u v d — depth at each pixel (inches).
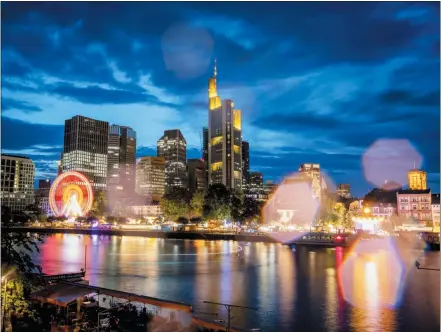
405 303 2486.5
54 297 1919.3
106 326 1846.7
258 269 3836.1
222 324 1859.0
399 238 6934.1
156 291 2839.6
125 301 2253.9
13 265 1477.6
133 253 5270.7
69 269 3826.3
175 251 5506.9
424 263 4249.5
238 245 6540.4
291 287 2979.8
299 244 6368.1
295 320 2151.8
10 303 1509.6
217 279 3302.2
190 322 1908.2
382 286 2997.0
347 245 5979.3
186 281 3211.1
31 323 1788.9
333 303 2495.1
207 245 6540.4
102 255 5009.8
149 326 1867.6
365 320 2148.1
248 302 2532.0
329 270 3772.1
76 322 1860.2
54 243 6884.8
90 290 2026.3
